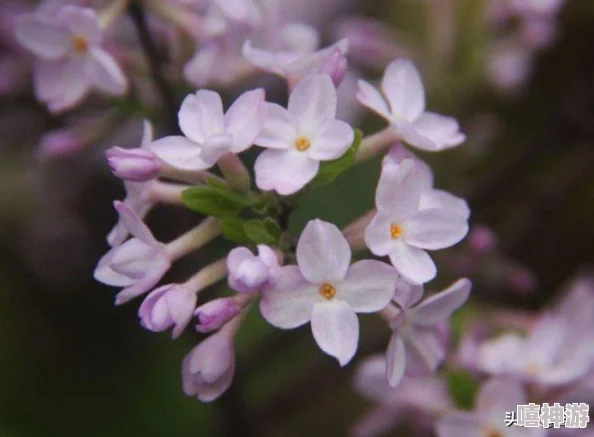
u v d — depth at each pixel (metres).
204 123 0.13
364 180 0.21
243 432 0.19
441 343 0.14
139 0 0.17
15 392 0.21
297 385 0.21
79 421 0.21
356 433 0.19
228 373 0.14
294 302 0.13
